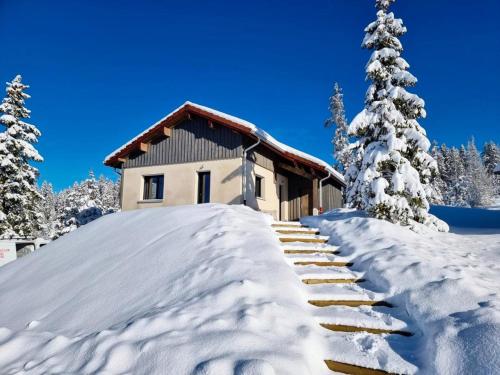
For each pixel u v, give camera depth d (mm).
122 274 6250
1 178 21125
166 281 5570
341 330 4270
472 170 65500
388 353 3645
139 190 15688
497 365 2965
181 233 7730
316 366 3449
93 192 38219
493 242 8727
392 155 9594
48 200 66188
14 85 22641
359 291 5215
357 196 11312
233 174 13914
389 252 6320
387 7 11617
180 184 14875
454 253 7141
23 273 7945
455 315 3910
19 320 5445
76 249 8570
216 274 5398
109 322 4680
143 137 15414
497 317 3566
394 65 11055
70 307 5461
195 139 14984
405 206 9102
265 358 3281
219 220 8156
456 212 21406
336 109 34844
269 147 14383
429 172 10359
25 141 22250
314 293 5121
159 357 3436
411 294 4621
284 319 4082
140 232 8516
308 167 15102
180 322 4062
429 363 3342
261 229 7859
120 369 3395
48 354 3949
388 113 10055
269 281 5070
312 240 7980
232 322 3943
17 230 21031
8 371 3740
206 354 3395
